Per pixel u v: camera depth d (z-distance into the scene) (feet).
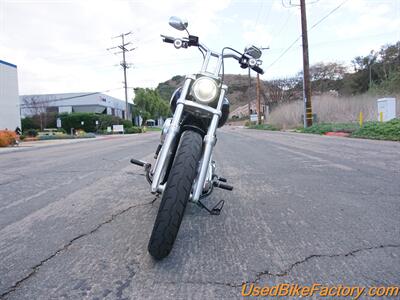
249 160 23.56
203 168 7.66
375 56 161.17
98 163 24.30
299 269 6.66
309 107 69.67
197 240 8.27
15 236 8.75
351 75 172.14
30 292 5.88
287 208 11.07
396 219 9.72
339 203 11.55
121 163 23.91
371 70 159.43
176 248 7.77
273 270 6.63
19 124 101.55
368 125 46.85
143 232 8.87
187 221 9.78
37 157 31.89
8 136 54.39
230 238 8.39
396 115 59.47
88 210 11.14
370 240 8.13
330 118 76.23
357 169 18.44
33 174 19.65
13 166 24.34
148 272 6.57
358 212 10.45
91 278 6.36
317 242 8.05
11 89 97.91
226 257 7.26
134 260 7.13
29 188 15.24
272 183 15.19
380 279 6.22
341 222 9.53
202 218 10.05
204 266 6.82
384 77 146.92
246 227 9.21
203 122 8.92
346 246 7.79
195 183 7.48
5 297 5.71
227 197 12.63
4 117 94.53
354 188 13.82
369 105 70.08
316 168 19.16
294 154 26.63
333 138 45.65
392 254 7.31
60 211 11.10
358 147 31.27
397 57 149.69
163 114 247.50
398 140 38.50
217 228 9.16
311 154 26.27
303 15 68.28
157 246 6.65
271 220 9.81
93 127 151.02
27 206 11.90
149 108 225.15
